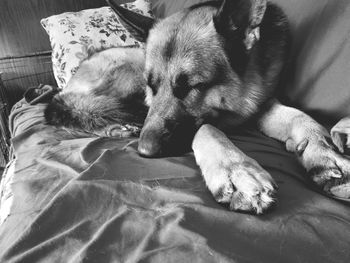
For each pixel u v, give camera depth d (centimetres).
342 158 32
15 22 130
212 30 50
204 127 43
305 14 51
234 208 29
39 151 52
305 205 29
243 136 50
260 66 52
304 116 42
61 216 31
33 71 135
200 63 48
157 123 47
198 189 34
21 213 34
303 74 48
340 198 31
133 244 27
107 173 37
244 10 47
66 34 100
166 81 50
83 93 66
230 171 32
